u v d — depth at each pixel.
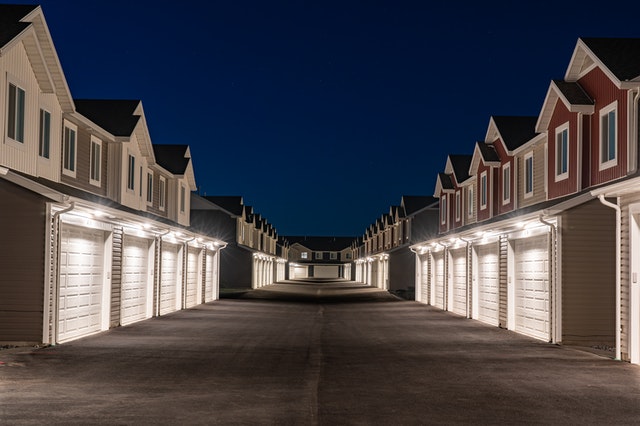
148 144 25.44
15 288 13.84
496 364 12.45
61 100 17.89
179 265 27.28
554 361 12.81
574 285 15.45
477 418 7.97
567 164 18.47
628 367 11.99
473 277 23.83
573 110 17.09
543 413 8.25
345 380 10.62
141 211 25.52
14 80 15.05
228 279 52.53
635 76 15.05
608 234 15.45
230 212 53.38
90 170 21.16
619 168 15.60
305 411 8.27
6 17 15.35
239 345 15.30
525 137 24.28
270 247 78.38
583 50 17.41
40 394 9.12
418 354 13.92
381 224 67.75
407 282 48.75
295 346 15.30
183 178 32.31
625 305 12.66
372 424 7.63
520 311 18.67
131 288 20.59
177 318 22.86
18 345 13.85
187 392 9.44
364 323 21.98
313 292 49.53
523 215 16.33
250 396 9.20
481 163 28.59
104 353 13.33
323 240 125.12
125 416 7.87
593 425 7.67
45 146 17.14
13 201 13.88
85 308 16.55
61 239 14.70
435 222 49.06
